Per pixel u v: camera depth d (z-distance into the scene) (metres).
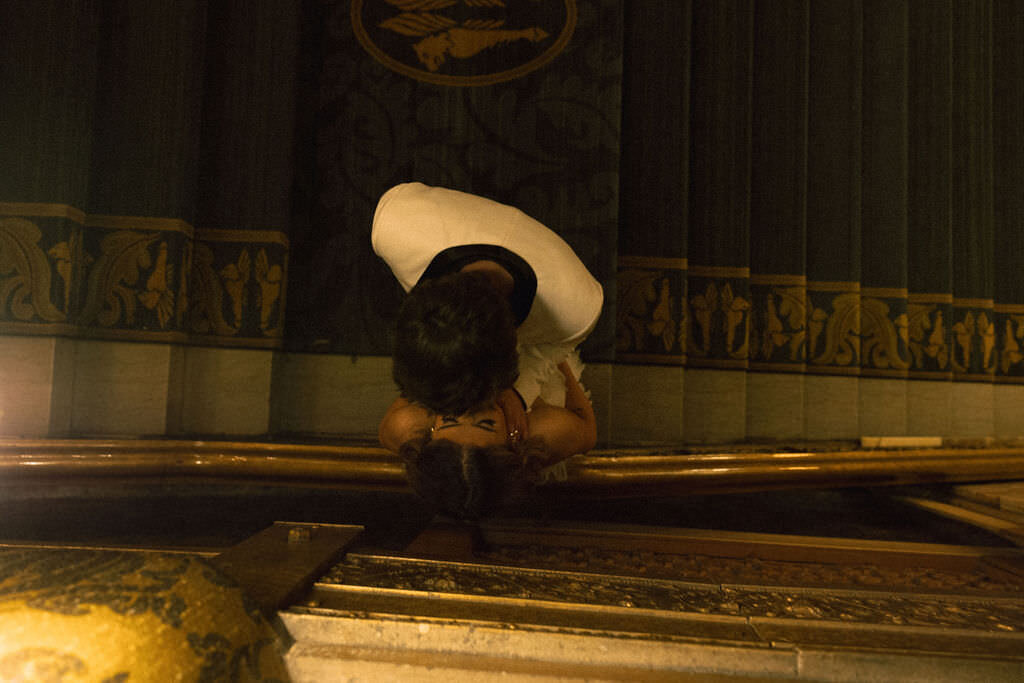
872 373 3.21
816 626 0.94
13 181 2.30
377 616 0.92
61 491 2.11
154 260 2.43
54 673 0.67
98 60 2.48
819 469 2.14
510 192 2.74
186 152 2.50
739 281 2.94
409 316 1.12
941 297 3.33
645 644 0.87
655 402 2.76
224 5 2.65
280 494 2.29
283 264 2.61
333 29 2.78
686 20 2.94
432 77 2.78
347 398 2.67
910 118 3.44
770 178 3.12
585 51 2.78
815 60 3.29
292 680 0.87
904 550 1.71
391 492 2.13
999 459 2.38
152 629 0.73
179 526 1.97
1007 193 3.55
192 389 2.52
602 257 2.69
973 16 3.54
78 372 2.38
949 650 0.87
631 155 2.88
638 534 1.80
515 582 1.09
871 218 3.28
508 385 1.16
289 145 2.65
